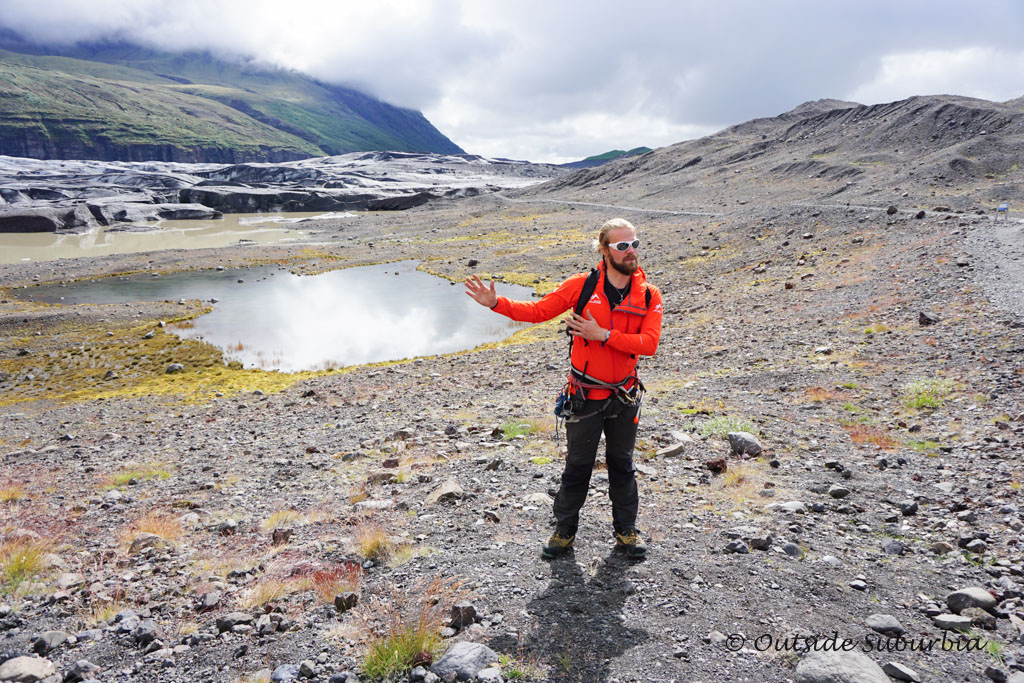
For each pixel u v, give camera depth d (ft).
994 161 216.54
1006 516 17.99
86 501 27.78
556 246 221.05
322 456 34.17
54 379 96.07
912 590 14.14
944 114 315.78
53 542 21.09
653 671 11.00
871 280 82.48
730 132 545.85
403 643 11.78
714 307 92.68
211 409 63.52
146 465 36.47
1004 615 12.83
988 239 90.79
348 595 14.25
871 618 12.66
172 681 11.70
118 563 18.80
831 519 18.44
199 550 19.86
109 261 233.14
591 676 10.92
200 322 134.41
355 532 19.93
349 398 60.80
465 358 81.41
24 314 137.90
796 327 65.41
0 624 14.35
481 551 16.87
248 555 19.07
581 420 14.53
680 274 134.62
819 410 32.58
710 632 12.23
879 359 43.80
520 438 31.45
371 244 274.36
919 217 125.08
